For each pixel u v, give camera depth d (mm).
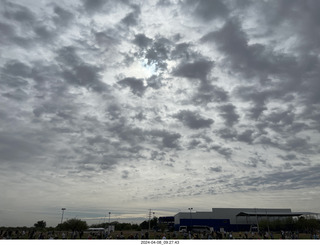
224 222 98750
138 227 129625
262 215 91438
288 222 88750
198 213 99938
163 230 105438
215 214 100438
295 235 67250
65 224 91375
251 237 65250
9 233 53969
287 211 104062
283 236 59281
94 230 97562
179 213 100688
